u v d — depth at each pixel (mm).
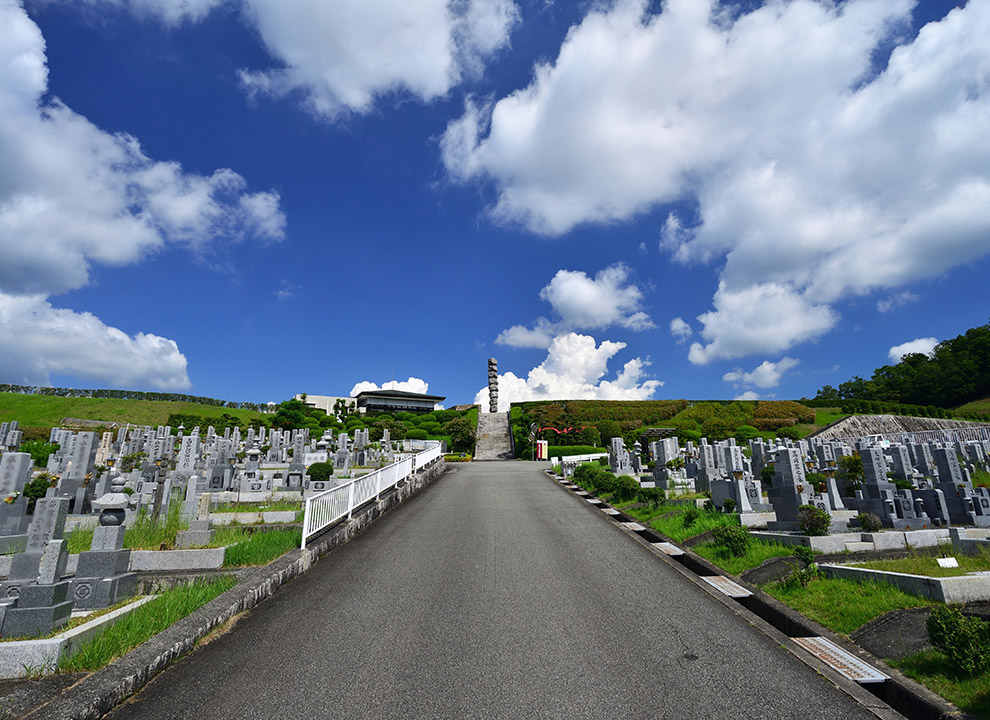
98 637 5820
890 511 11633
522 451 51094
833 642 5719
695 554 9828
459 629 6102
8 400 63812
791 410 70000
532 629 6090
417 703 4426
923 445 23141
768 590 7512
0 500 12453
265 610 6891
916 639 5297
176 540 10359
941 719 4086
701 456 24219
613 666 5113
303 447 31766
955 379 72625
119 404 68812
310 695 4594
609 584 7898
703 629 6090
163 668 5168
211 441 37750
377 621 6402
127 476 18406
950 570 7078
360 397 95562
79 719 4066
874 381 86938
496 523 12953
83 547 10008
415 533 11789
